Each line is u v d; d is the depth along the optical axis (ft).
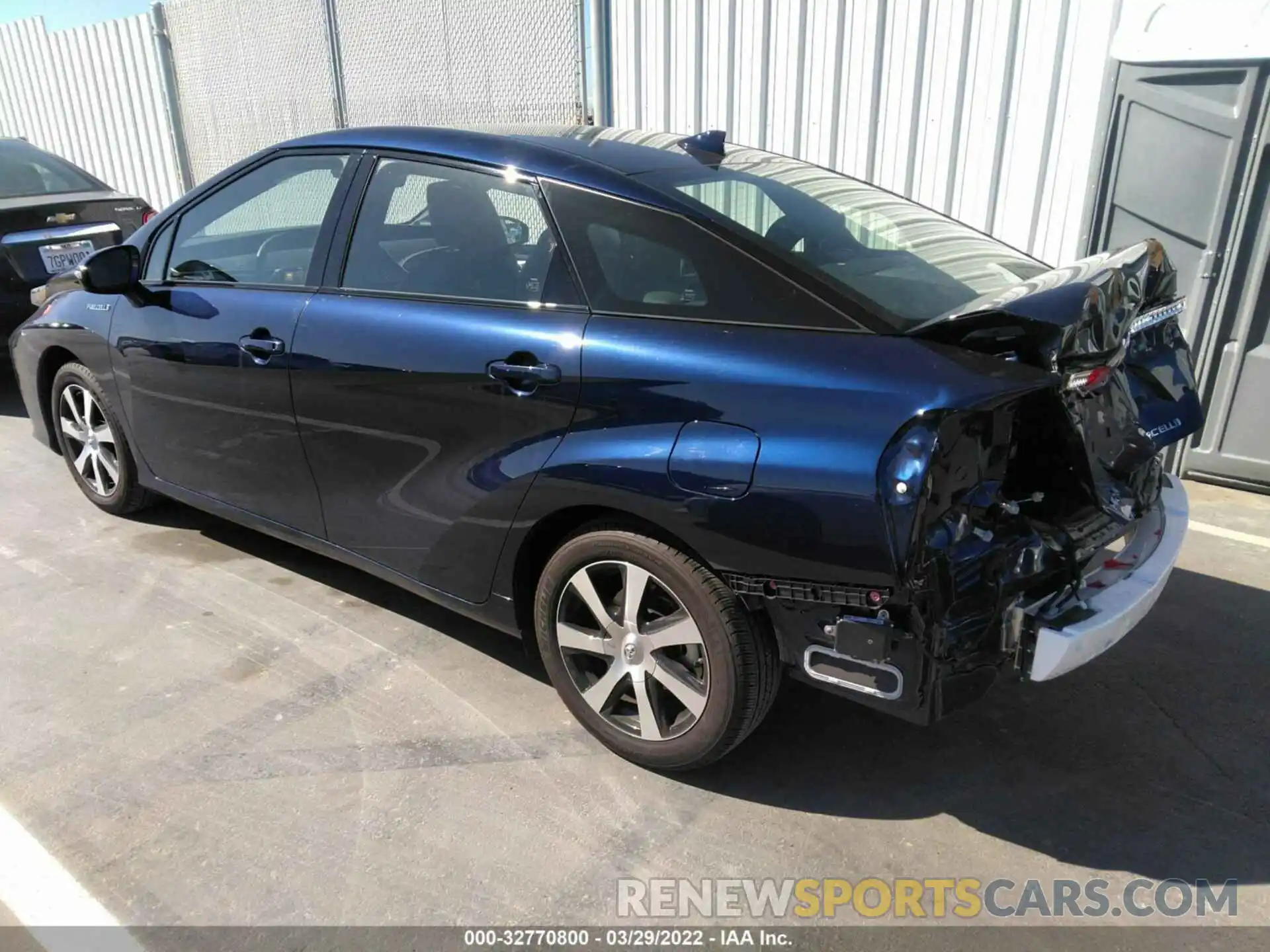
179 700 10.07
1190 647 11.19
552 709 9.95
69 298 14.12
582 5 22.66
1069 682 10.54
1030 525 7.64
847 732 9.69
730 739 8.35
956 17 17.58
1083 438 7.82
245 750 9.27
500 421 8.88
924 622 7.09
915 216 10.44
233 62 31.55
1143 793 8.84
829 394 7.24
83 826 8.30
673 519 7.79
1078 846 8.20
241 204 11.81
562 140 9.92
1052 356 7.13
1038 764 9.23
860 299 7.75
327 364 10.17
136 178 37.09
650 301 8.35
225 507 12.39
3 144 21.59
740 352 7.70
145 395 12.71
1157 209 15.44
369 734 9.53
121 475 14.02
